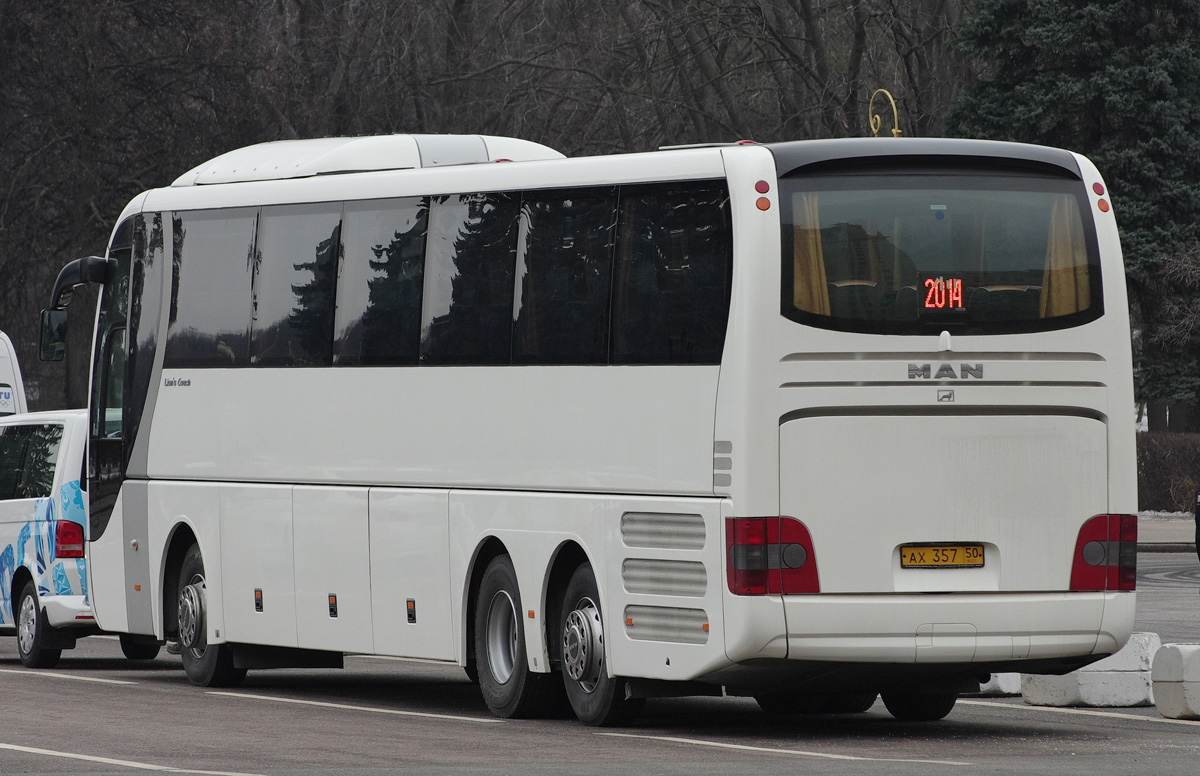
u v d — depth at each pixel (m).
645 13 133.25
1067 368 32.62
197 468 43.69
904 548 31.84
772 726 34.66
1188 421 134.00
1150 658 38.41
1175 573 83.19
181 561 45.00
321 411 40.19
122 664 51.19
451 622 37.00
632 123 133.50
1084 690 38.25
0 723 34.09
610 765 27.80
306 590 40.59
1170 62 125.19
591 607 34.31
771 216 31.67
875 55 132.88
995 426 32.25
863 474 31.67
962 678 33.78
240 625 42.44
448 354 37.25
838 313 31.67
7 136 135.25
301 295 40.97
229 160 44.78
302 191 41.22
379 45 136.25
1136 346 140.88
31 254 137.88
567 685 34.72
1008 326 32.34
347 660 53.47
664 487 32.62
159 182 134.12
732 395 31.53
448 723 34.94
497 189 36.50
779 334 31.45
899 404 31.78
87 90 131.38
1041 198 32.88
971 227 32.38
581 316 34.53
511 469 35.72
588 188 34.66
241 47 134.62
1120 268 33.25
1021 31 125.50
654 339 33.09
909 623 31.62
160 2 133.50
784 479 31.39
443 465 37.22
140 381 45.59
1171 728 34.25
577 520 34.22
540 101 134.38
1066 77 124.75
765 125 134.25
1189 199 125.94
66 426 50.03
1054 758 29.12
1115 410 33.00
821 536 31.48
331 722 34.94
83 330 146.25
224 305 43.19
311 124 134.00
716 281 32.12
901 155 32.22
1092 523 32.78
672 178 33.09
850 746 30.97
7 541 50.75
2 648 57.78
